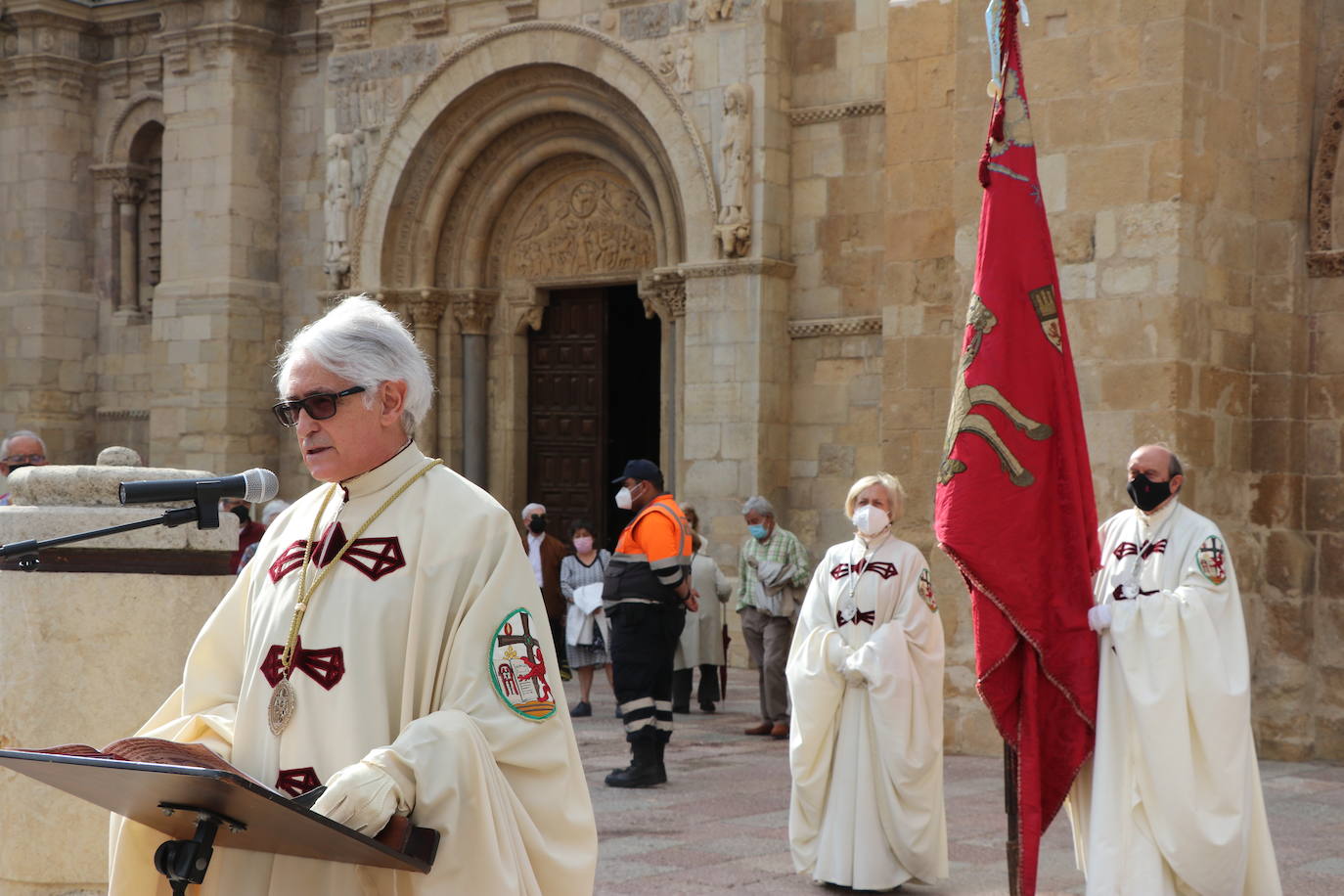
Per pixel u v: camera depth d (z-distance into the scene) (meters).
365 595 3.02
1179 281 10.46
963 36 11.42
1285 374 11.20
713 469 17.16
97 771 2.56
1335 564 11.11
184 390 22.11
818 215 17.14
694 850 7.85
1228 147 10.98
